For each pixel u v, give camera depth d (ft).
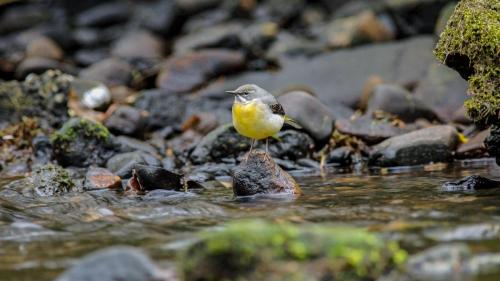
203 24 93.09
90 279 20.86
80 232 29.58
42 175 40.96
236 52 78.64
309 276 20.43
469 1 35.88
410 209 31.17
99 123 51.83
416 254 24.00
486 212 29.66
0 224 31.24
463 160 48.65
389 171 46.34
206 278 20.86
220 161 50.98
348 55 73.87
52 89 58.59
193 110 62.44
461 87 63.31
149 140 56.80
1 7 99.91
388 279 21.85
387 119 55.67
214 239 20.93
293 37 83.71
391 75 68.18
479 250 24.36
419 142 48.39
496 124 36.04
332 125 53.06
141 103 61.16
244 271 20.58
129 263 21.21
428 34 80.02
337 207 32.83
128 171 46.29
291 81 71.56
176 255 24.99
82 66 88.84
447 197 34.12
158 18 94.27
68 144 50.57
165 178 40.57
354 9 87.76
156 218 32.01
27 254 26.13
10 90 57.98
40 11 101.86
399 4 80.53
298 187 38.27
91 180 42.16
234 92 38.55
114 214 33.06
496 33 34.12
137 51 87.66
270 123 38.34
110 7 102.47
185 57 76.33
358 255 21.07
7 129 56.03
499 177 40.42
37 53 85.71
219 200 36.70
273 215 31.60
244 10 92.84
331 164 50.83
